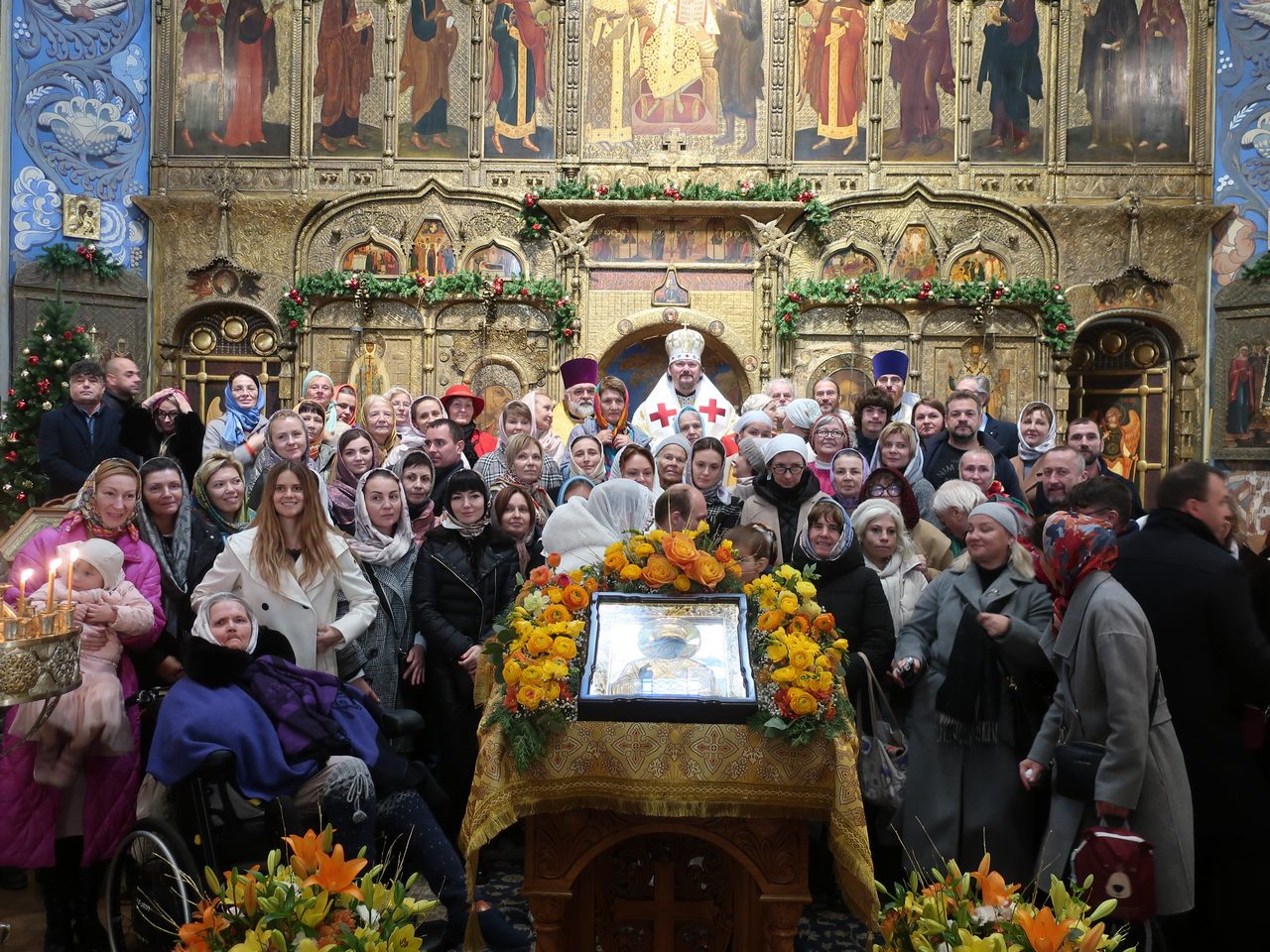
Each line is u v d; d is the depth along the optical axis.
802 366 13.27
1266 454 12.30
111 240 12.91
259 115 13.48
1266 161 12.69
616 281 13.31
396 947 2.76
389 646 5.30
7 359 11.97
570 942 3.67
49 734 4.14
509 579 5.35
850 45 13.47
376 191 13.30
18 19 12.19
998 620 4.21
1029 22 13.31
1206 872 3.68
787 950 3.46
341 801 3.96
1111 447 13.26
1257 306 12.43
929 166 13.42
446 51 13.54
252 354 13.38
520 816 3.45
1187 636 3.67
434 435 6.70
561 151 13.49
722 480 6.04
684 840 3.71
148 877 4.05
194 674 3.99
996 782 4.29
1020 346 13.07
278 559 4.61
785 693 3.37
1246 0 12.80
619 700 3.32
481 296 13.16
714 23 13.48
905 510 5.42
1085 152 13.25
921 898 2.93
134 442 6.91
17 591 4.20
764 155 13.47
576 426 8.00
